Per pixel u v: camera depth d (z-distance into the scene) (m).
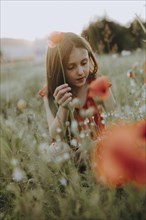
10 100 4.95
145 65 1.88
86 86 2.39
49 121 2.51
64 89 2.07
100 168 1.53
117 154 1.03
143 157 1.04
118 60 6.62
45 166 1.80
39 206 1.58
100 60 4.87
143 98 2.30
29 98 4.88
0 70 7.55
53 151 1.96
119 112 2.22
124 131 1.06
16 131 2.57
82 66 2.21
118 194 1.58
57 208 1.65
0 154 2.13
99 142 1.69
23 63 10.48
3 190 2.02
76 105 1.99
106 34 4.60
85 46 2.23
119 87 3.65
